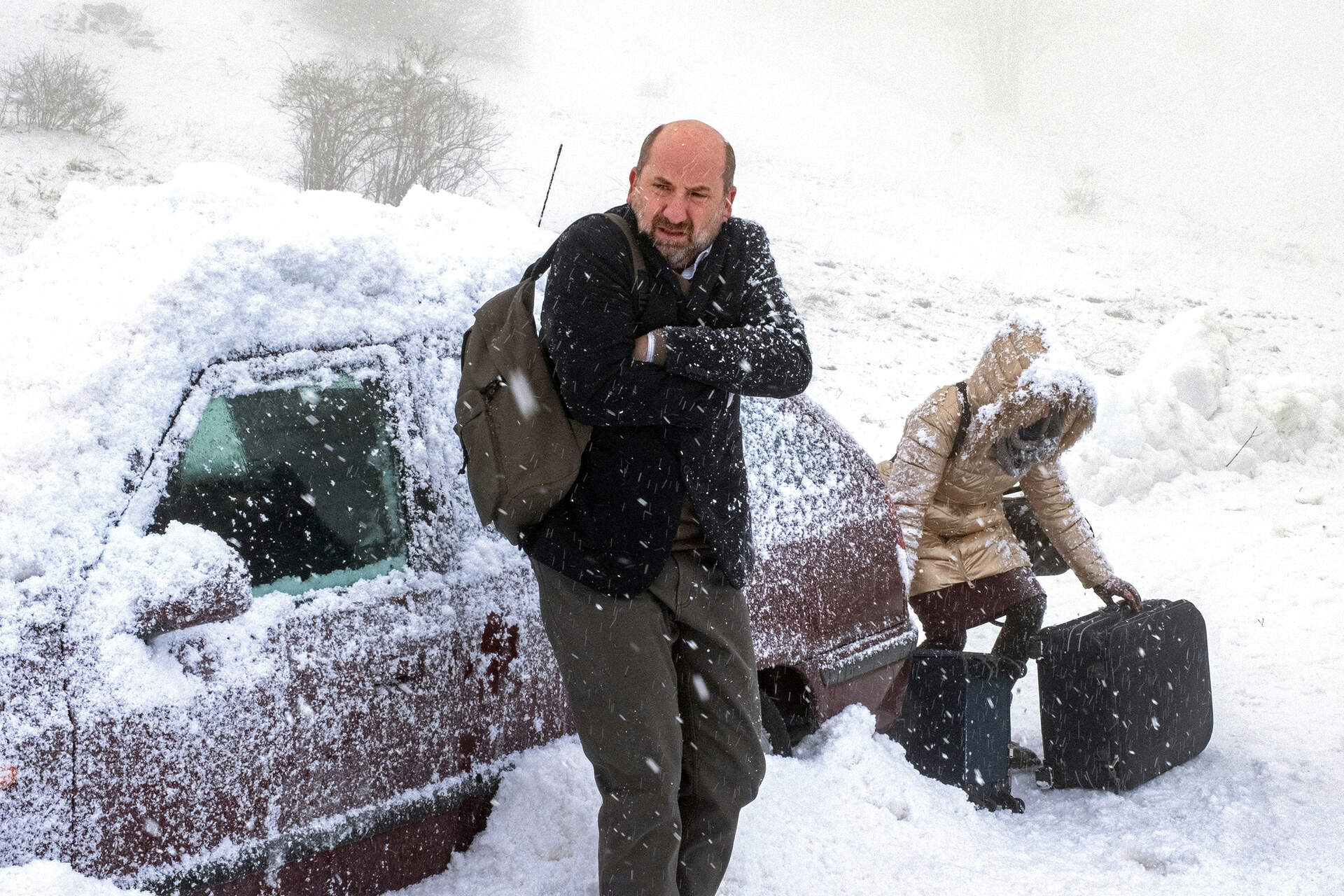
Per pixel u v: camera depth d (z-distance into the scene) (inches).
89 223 113.8
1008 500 193.5
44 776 86.3
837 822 134.3
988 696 165.0
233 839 95.9
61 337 100.1
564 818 117.0
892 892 124.8
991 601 171.8
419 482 114.2
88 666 88.9
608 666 98.5
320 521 107.0
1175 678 171.5
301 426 107.5
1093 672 165.5
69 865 86.2
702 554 103.0
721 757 106.0
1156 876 137.2
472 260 126.5
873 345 547.5
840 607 148.6
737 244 104.5
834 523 149.7
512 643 116.8
